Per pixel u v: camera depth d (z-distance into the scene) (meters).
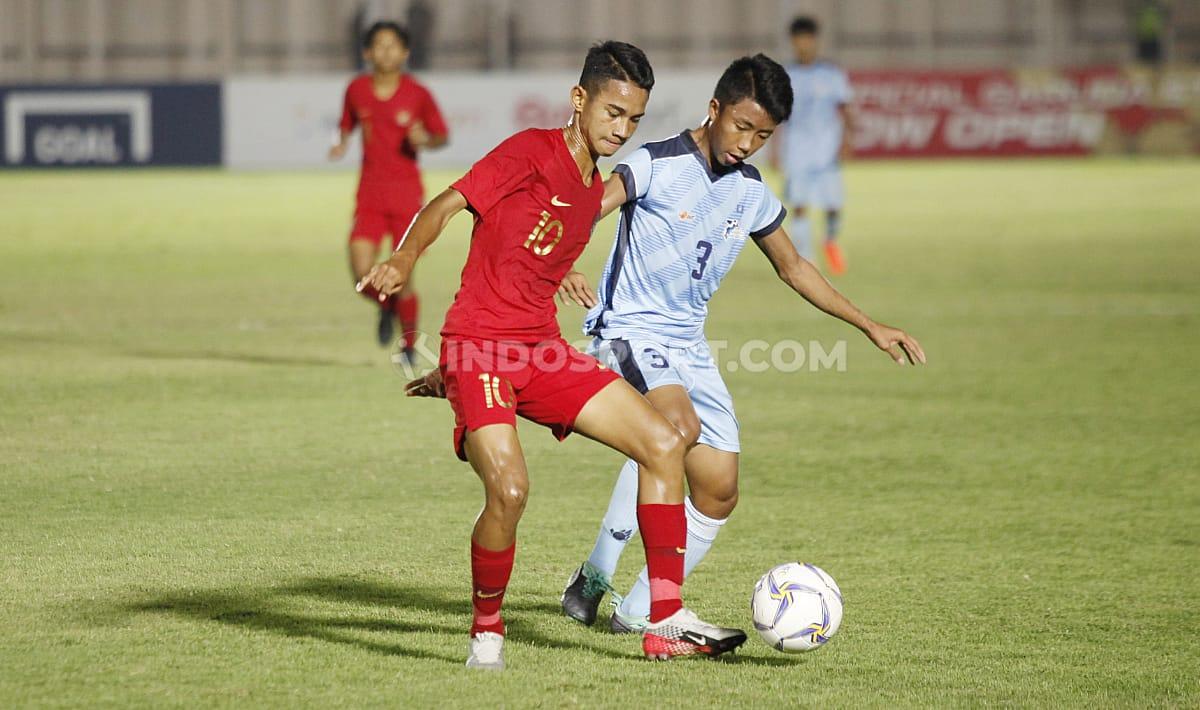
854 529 21.62
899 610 17.58
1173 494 24.06
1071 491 24.22
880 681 14.87
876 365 37.38
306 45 133.38
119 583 17.83
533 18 133.62
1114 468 26.02
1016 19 130.62
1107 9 129.75
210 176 106.75
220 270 57.31
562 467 25.77
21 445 26.14
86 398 30.95
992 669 15.33
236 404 30.53
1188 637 16.59
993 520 22.23
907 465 26.16
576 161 14.91
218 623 16.28
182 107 110.75
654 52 134.50
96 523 20.81
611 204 16.81
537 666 15.14
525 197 14.76
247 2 133.38
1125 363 37.50
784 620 15.26
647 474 15.20
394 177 36.69
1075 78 112.94
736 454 17.12
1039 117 113.44
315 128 111.56
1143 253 62.72
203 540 20.03
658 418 15.21
